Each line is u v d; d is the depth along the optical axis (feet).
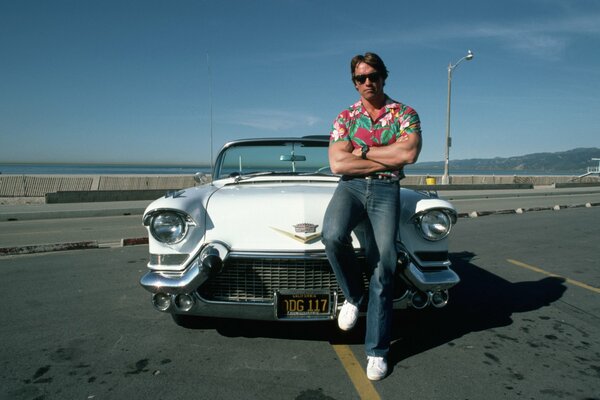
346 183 7.78
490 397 6.97
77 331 9.62
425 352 8.69
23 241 21.49
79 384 7.29
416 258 8.55
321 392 7.09
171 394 6.98
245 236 8.33
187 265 8.31
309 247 8.10
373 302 7.61
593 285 13.84
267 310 8.16
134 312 10.89
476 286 13.67
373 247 7.63
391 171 7.50
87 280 13.88
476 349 8.84
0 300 11.79
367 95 7.59
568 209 39.88
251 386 7.26
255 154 13.17
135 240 20.38
